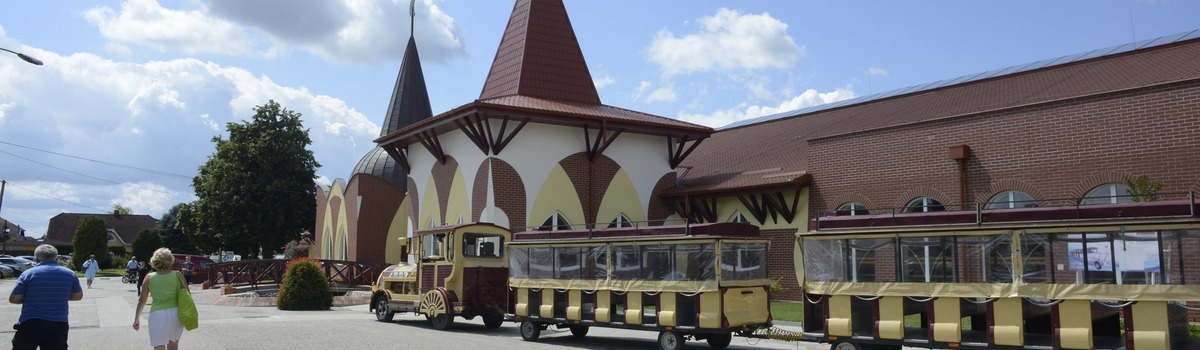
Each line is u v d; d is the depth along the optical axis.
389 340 16.69
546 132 28.17
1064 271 11.23
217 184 47.34
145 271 33.81
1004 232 11.71
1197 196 17.53
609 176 29.25
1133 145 18.78
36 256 9.98
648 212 29.97
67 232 113.75
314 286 26.09
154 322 10.45
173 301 10.63
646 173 30.14
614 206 29.19
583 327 18.25
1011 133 21.08
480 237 20.14
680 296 15.16
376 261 39.38
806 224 25.56
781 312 22.28
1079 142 19.73
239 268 35.22
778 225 26.42
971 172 21.73
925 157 22.72
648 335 18.91
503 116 26.59
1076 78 25.73
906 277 12.48
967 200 21.69
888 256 12.70
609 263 16.34
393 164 43.59
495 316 20.23
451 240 19.86
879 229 12.83
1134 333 10.60
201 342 15.82
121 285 43.53
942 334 12.02
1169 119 18.25
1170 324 10.52
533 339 17.59
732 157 32.44
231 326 19.12
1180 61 22.58
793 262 25.84
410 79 46.25
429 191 31.31
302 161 48.91
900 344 12.38
